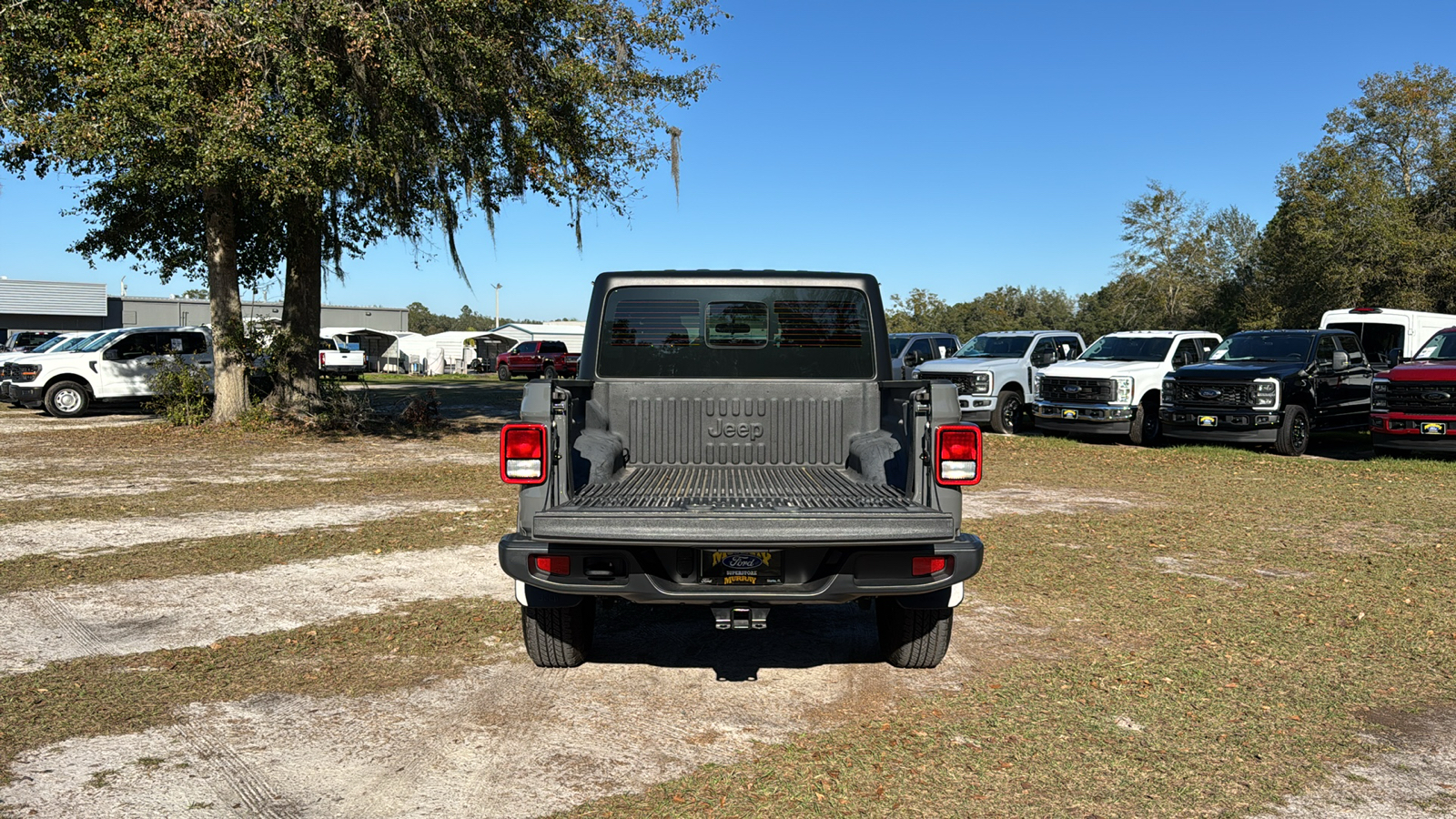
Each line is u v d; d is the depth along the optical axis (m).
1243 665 5.02
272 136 13.51
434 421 19.75
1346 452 15.91
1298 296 51.72
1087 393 16.62
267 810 3.40
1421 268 44.94
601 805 3.45
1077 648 5.32
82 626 5.64
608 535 3.91
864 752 3.92
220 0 13.27
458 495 10.81
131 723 4.18
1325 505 10.26
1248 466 13.62
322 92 13.77
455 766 3.78
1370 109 53.75
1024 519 9.40
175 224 18.84
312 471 12.75
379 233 18.81
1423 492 11.16
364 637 5.46
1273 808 3.45
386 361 61.31
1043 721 4.25
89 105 13.20
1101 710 4.39
